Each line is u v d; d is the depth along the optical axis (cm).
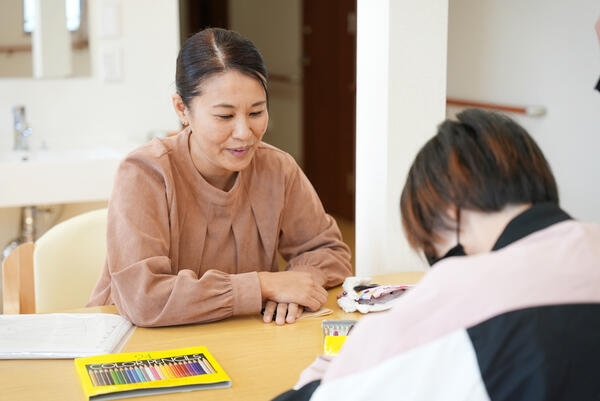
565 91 302
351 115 503
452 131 93
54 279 188
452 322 80
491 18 339
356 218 209
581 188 300
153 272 154
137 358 135
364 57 196
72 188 298
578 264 82
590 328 79
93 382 125
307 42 554
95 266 195
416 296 83
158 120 342
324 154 546
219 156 154
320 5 530
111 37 330
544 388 76
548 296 80
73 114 331
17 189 292
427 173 92
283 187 174
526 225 88
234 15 660
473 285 81
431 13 186
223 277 155
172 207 161
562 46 301
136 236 156
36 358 138
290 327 153
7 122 323
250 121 152
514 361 78
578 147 298
